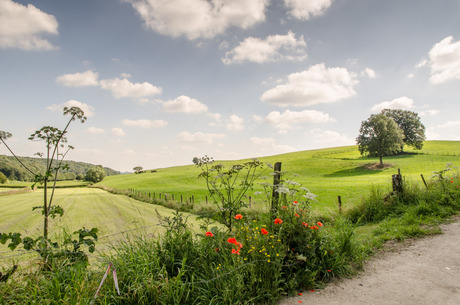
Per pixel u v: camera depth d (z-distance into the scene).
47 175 4.02
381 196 10.58
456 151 83.06
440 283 4.23
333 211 10.82
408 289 4.11
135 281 3.40
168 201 24.72
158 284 3.44
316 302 3.81
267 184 5.20
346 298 3.91
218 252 4.34
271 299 3.81
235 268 3.82
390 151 68.56
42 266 3.58
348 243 5.39
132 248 4.24
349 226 5.86
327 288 4.27
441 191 10.05
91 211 22.56
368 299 3.85
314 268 4.60
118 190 56.62
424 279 4.42
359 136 72.31
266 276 3.97
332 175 65.12
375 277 4.64
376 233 7.68
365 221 9.88
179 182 74.88
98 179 114.62
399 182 10.55
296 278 4.32
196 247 4.41
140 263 3.79
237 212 5.45
